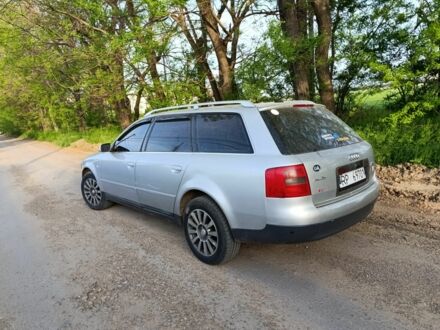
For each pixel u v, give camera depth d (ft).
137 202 16.12
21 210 22.13
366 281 10.49
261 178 10.18
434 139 21.43
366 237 13.28
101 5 32.91
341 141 11.70
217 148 11.94
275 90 33.58
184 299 10.46
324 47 28.71
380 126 26.71
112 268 12.83
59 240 16.08
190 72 37.93
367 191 11.82
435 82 25.35
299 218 9.84
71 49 41.32
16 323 10.02
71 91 57.57
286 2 28.99
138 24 31.53
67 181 30.42
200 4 32.76
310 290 10.34
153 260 13.19
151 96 37.22
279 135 10.55
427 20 24.88
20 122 125.70
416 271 10.77
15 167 44.34
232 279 11.32
